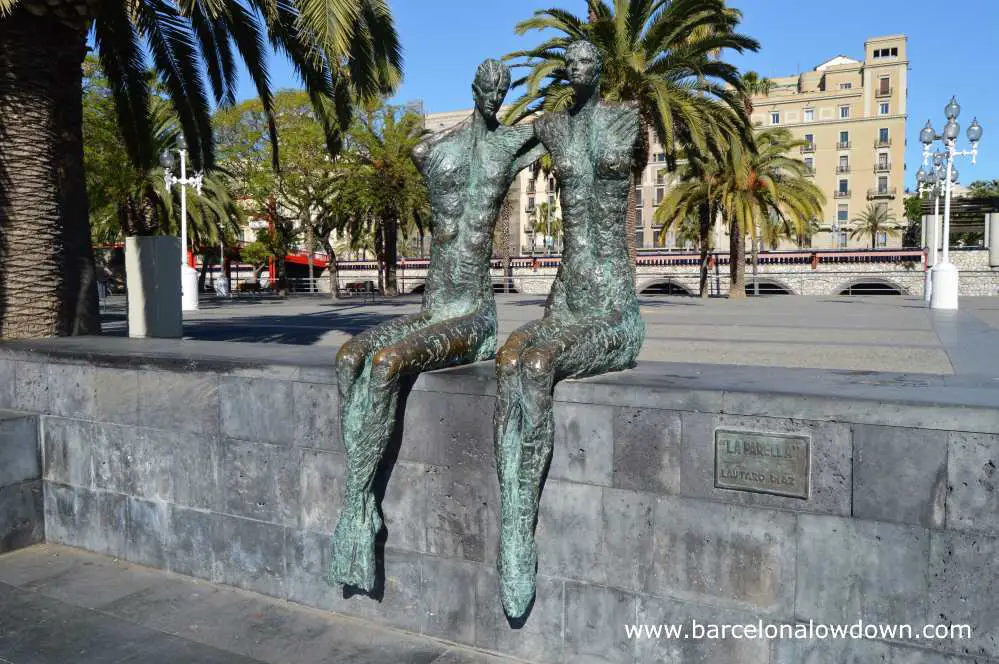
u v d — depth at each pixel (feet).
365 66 29.91
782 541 10.73
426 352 13.00
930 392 10.64
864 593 10.23
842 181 269.03
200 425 16.02
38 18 23.03
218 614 14.78
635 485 11.73
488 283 15.07
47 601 15.37
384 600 14.20
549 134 13.87
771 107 278.26
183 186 76.69
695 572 11.37
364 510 13.05
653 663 11.78
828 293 169.27
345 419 12.97
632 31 55.21
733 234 113.29
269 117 34.24
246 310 77.61
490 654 13.15
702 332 43.83
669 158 60.08
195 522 16.30
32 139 22.94
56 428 18.30
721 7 54.34
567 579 12.36
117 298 114.62
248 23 31.55
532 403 11.48
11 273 22.80
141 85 34.81
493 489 12.92
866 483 10.13
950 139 70.85
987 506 9.43
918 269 161.99
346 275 196.24
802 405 10.48
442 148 14.55
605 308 13.71
